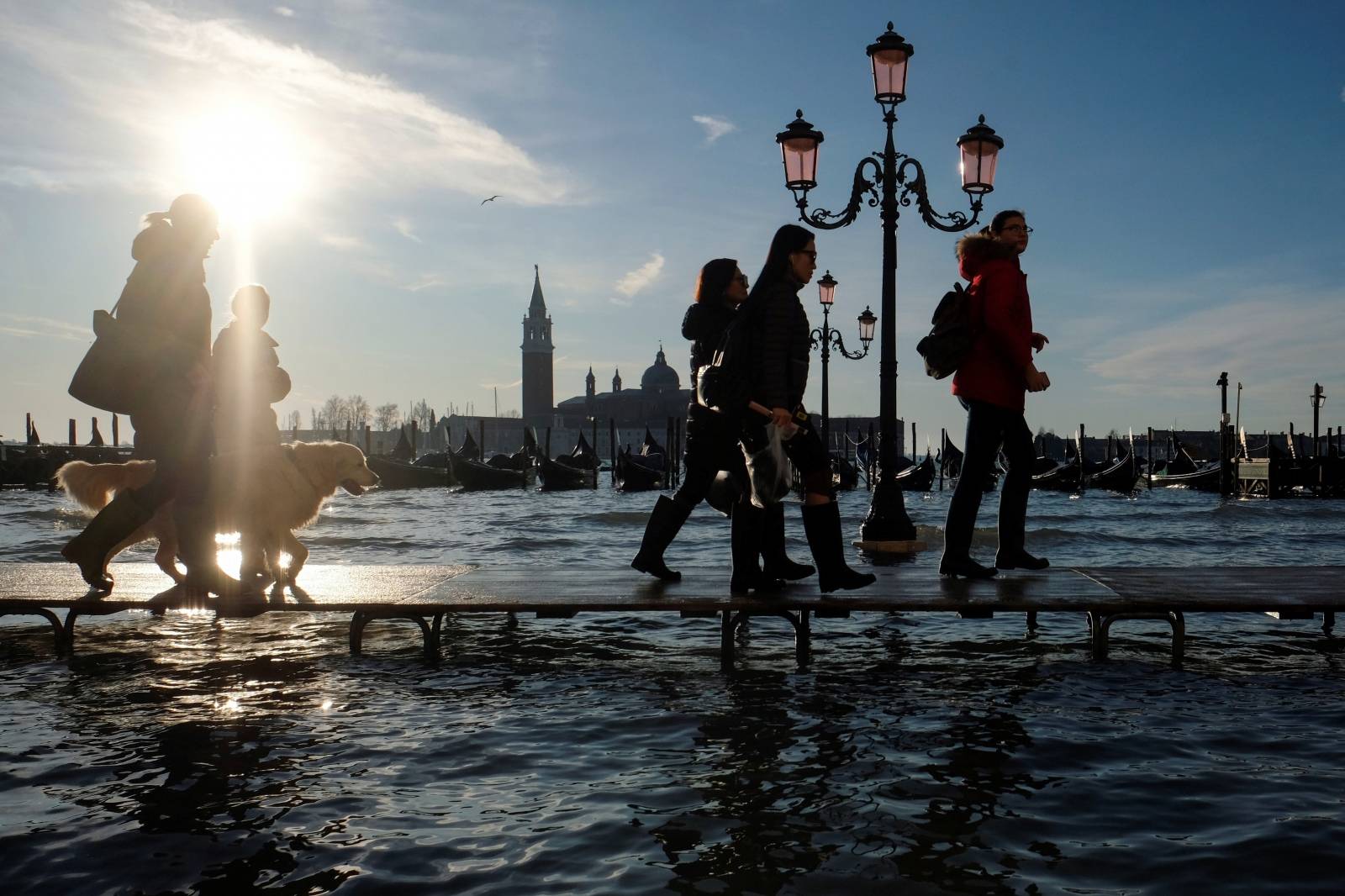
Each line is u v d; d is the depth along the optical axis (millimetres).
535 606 5785
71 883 2828
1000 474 52281
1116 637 6762
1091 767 3801
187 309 5656
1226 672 5559
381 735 4297
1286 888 2764
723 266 5953
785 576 6262
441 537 19172
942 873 2863
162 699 4941
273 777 3742
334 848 3070
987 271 6090
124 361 5523
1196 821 3254
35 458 49969
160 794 3557
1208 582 6398
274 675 5523
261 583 6230
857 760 3896
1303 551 16172
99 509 6363
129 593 6227
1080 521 24453
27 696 5008
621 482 55844
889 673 5535
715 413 5910
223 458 6129
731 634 5766
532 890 2773
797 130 12297
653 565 6348
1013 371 6258
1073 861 2949
